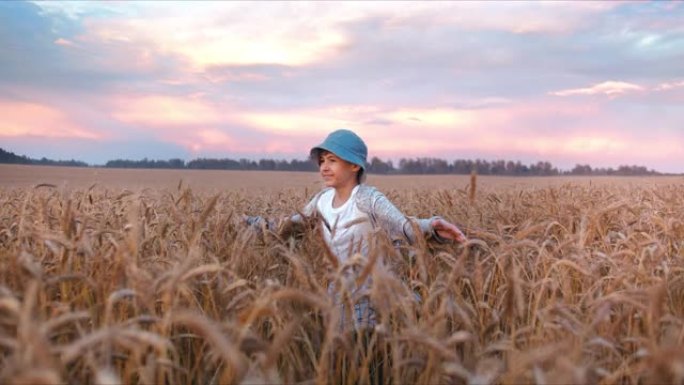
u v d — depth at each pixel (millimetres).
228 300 3189
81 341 1905
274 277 3877
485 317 3299
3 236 4152
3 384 1816
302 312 3186
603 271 4207
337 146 4539
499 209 6547
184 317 2096
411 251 3879
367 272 2668
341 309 3273
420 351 2842
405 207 7719
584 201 7961
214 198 3516
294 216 4883
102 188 7375
